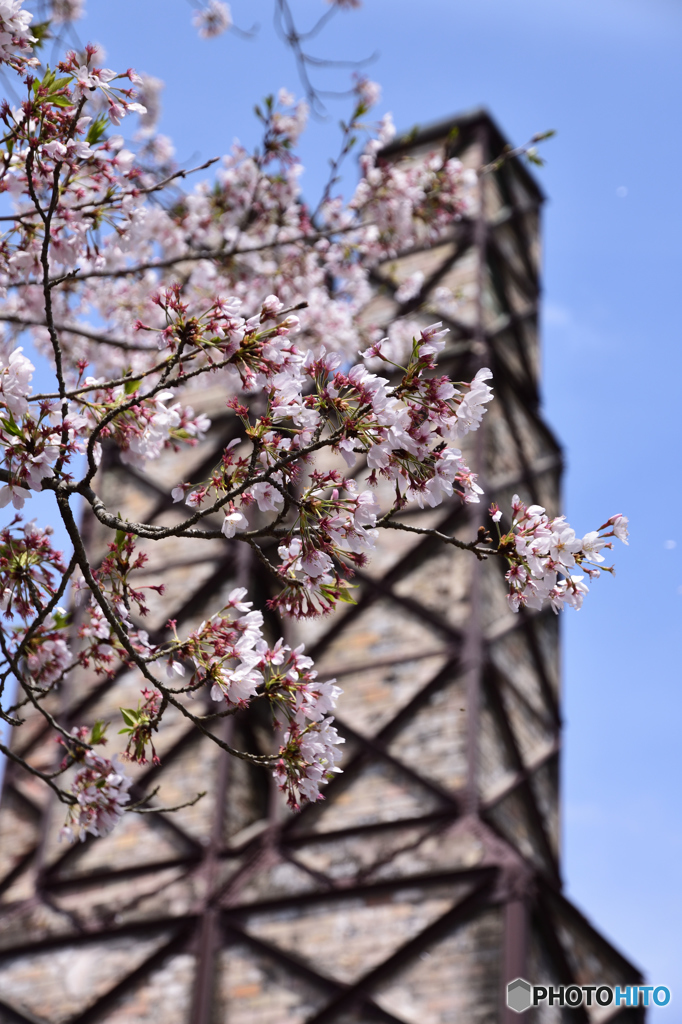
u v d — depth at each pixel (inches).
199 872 410.6
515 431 511.2
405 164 469.4
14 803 469.7
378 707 423.2
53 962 412.5
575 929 390.6
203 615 464.4
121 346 226.5
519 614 458.9
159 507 504.7
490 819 389.7
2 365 145.0
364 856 392.5
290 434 141.9
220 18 358.9
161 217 303.1
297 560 147.3
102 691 465.7
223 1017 377.1
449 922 364.2
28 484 143.6
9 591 166.4
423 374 133.2
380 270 546.9
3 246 185.3
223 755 429.4
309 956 377.7
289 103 320.8
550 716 462.6
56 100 159.8
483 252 538.6
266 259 340.2
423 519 461.1
